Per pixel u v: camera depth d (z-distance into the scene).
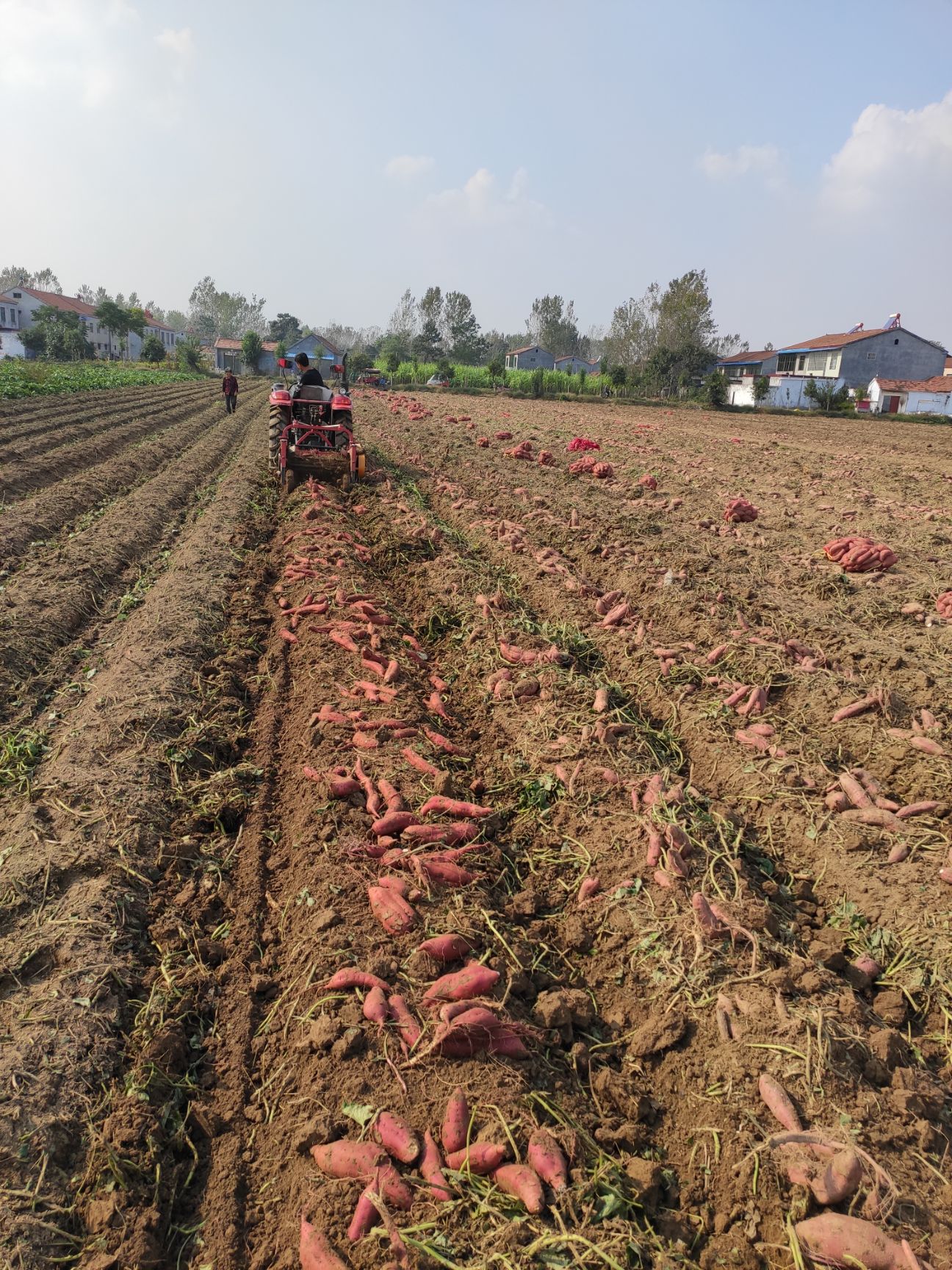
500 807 5.36
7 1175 2.84
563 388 66.31
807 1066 3.28
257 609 8.74
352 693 6.50
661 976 3.87
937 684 6.96
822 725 6.41
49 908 4.12
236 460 18.62
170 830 4.90
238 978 3.90
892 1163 2.98
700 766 6.06
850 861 4.82
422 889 4.26
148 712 6.07
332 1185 2.89
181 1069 3.44
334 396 15.19
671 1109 3.37
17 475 13.92
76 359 79.06
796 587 9.98
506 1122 3.04
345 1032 3.42
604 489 16.23
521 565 10.36
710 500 15.52
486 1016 3.39
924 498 16.64
